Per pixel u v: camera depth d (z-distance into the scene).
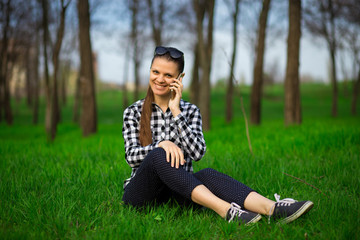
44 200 2.56
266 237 1.91
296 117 9.77
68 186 3.06
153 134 2.36
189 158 2.39
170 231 1.96
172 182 2.09
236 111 33.06
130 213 2.25
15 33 17.78
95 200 2.65
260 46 13.05
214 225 2.18
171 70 2.23
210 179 2.20
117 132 11.80
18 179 3.30
